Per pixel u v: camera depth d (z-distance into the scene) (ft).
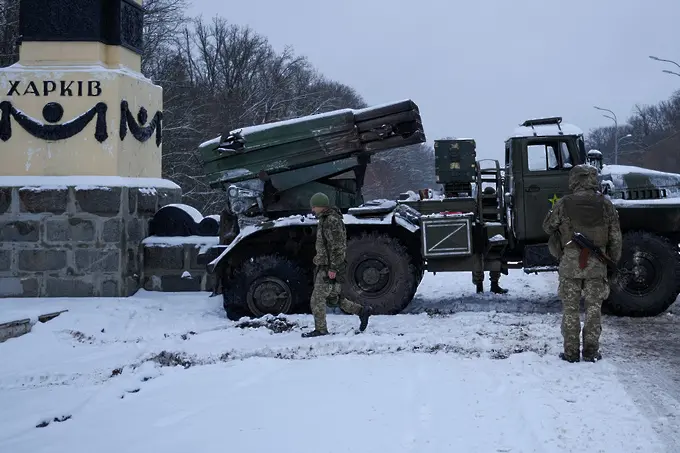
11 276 31.12
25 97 31.65
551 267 27.91
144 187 33.53
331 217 23.02
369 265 27.71
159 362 20.26
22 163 31.63
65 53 32.24
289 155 29.71
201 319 27.66
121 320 26.61
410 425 13.97
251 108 123.85
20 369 20.04
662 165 232.12
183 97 101.86
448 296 33.99
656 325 25.38
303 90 144.97
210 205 92.68
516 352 20.45
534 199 28.37
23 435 14.43
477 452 12.49
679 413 14.67
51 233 31.04
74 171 31.68
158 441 13.46
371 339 21.81
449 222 27.68
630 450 12.53
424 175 262.67
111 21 33.12
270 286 27.78
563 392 16.10
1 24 69.15
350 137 29.40
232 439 13.39
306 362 19.53
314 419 14.42
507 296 33.53
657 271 26.91
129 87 32.94
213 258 29.12
